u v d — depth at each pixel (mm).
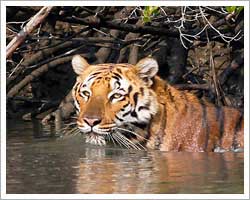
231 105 16125
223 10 15156
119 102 12445
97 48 18953
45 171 10930
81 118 12445
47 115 16953
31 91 18750
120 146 12664
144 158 11875
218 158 11852
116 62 18266
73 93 12898
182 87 16562
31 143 13328
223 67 17984
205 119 12664
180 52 17609
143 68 12680
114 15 16938
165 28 16281
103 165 11305
